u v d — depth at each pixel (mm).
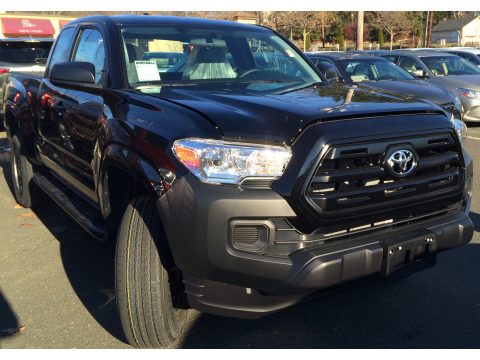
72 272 4059
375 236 2691
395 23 48062
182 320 3016
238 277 2473
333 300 3510
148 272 2703
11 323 3316
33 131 4980
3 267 4172
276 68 4137
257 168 2441
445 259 4125
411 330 3143
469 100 10586
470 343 2990
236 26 4402
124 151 2838
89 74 3471
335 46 50281
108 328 3234
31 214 5527
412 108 2850
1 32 36938
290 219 2463
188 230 2447
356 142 2527
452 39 60938
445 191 2896
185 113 2688
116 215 3268
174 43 3885
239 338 3072
